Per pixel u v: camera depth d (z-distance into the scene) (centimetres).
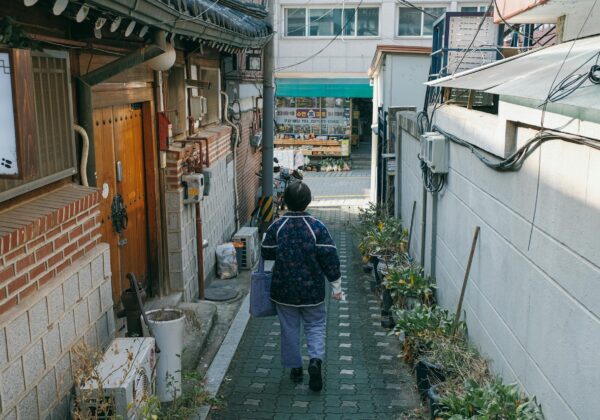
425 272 780
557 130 336
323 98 2494
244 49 962
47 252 377
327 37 2455
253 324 726
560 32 577
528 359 386
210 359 612
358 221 1460
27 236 348
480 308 508
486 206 492
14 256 338
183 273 742
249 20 1009
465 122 551
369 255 927
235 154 1154
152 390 458
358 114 2747
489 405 373
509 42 921
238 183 1224
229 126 1107
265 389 552
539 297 368
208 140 883
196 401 489
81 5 357
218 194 982
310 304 538
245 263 980
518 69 445
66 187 446
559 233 338
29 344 347
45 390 366
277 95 2462
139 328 498
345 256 1102
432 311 598
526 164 395
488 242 485
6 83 275
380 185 1436
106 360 420
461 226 584
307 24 2455
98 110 549
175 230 727
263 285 557
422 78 1359
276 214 1430
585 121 301
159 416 437
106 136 570
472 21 758
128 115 636
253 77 1342
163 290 723
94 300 444
